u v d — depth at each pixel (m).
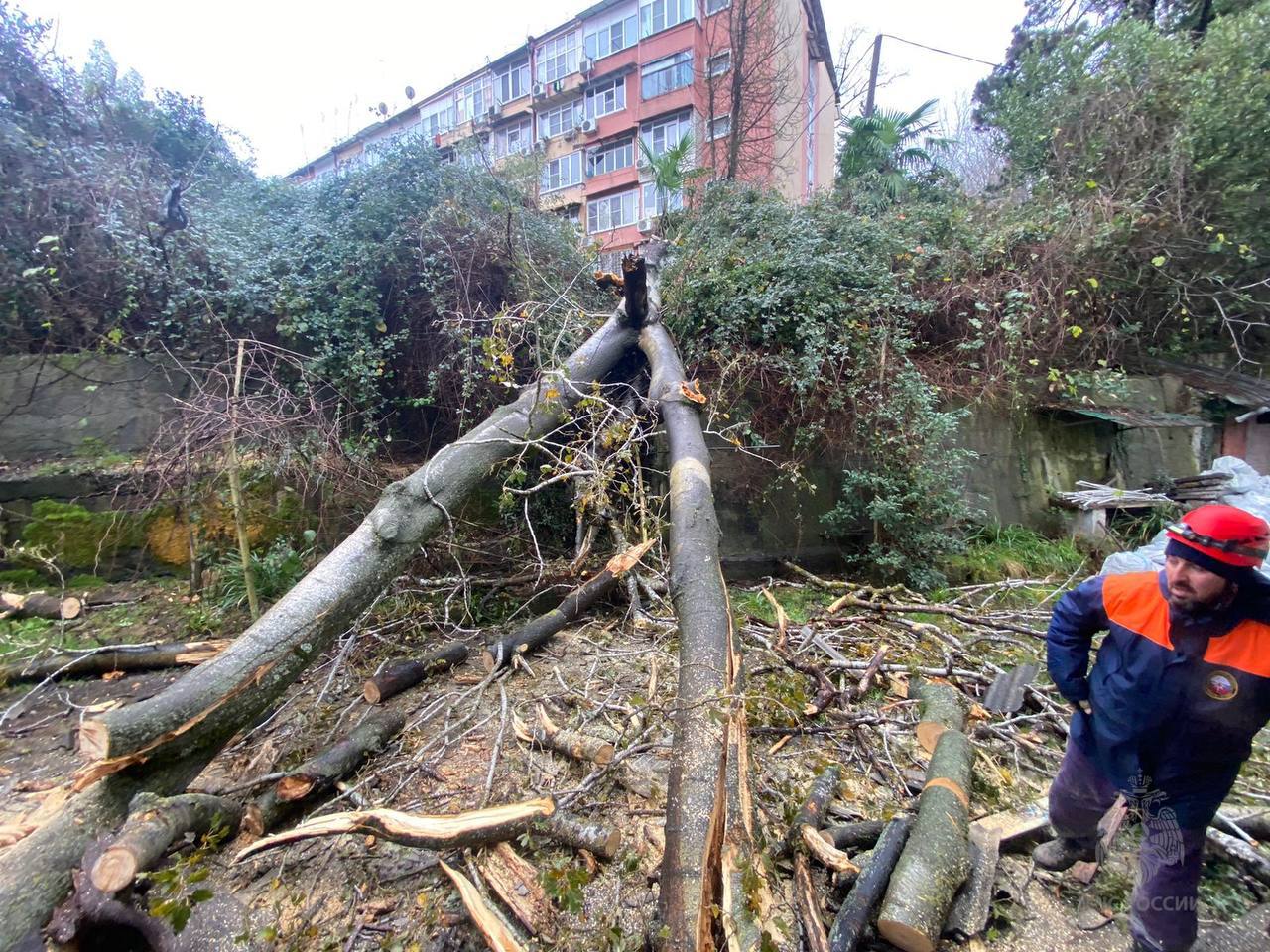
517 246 5.64
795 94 12.09
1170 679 1.51
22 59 5.26
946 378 5.53
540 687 3.22
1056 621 1.84
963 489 5.30
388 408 5.34
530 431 3.68
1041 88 7.83
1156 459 5.57
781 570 5.13
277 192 6.46
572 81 16.42
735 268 5.36
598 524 4.41
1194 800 1.55
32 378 4.56
